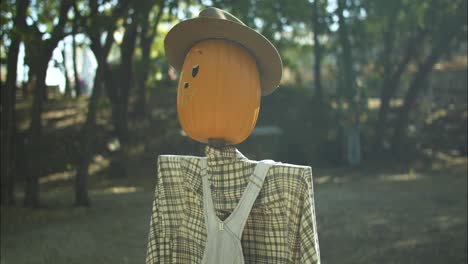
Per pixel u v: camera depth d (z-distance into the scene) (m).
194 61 2.17
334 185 12.84
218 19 2.07
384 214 8.68
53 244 6.90
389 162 17.42
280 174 2.02
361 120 20.05
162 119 19.14
